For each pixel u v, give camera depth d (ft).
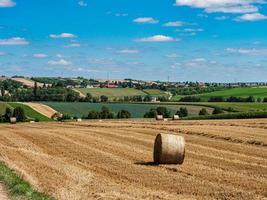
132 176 74.90
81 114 436.76
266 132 155.02
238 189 63.82
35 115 416.67
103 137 152.87
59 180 68.64
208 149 114.62
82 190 60.80
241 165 87.51
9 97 594.65
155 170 81.61
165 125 210.18
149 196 58.44
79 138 149.89
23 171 75.97
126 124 232.94
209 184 67.46
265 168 83.61
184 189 63.82
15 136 160.76
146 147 122.72
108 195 57.93
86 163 91.09
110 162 92.68
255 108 388.78
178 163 90.43
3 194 57.67
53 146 126.21
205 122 227.20
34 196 54.95
